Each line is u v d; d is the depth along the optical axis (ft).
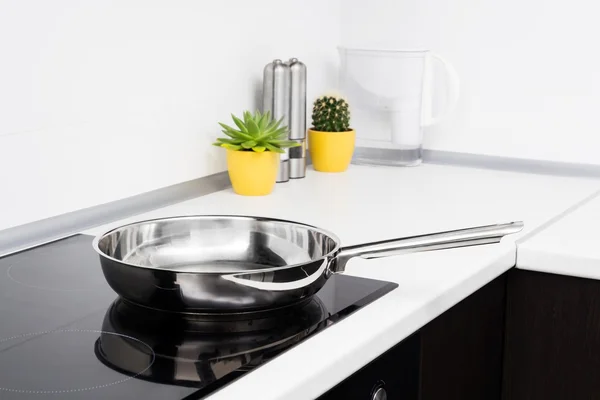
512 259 4.37
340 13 6.82
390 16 6.71
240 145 5.42
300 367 2.84
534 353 4.56
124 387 2.66
